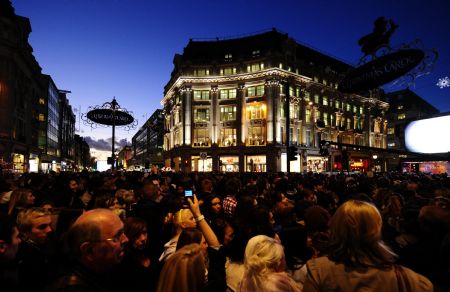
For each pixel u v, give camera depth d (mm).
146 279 3266
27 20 45562
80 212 4449
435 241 3352
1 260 2623
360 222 2068
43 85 64062
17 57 42156
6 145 39219
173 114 64062
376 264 2006
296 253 3664
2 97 39344
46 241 3363
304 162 32781
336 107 63406
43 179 10062
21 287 3061
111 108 19219
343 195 9203
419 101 86375
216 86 53531
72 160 112500
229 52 55688
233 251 3527
